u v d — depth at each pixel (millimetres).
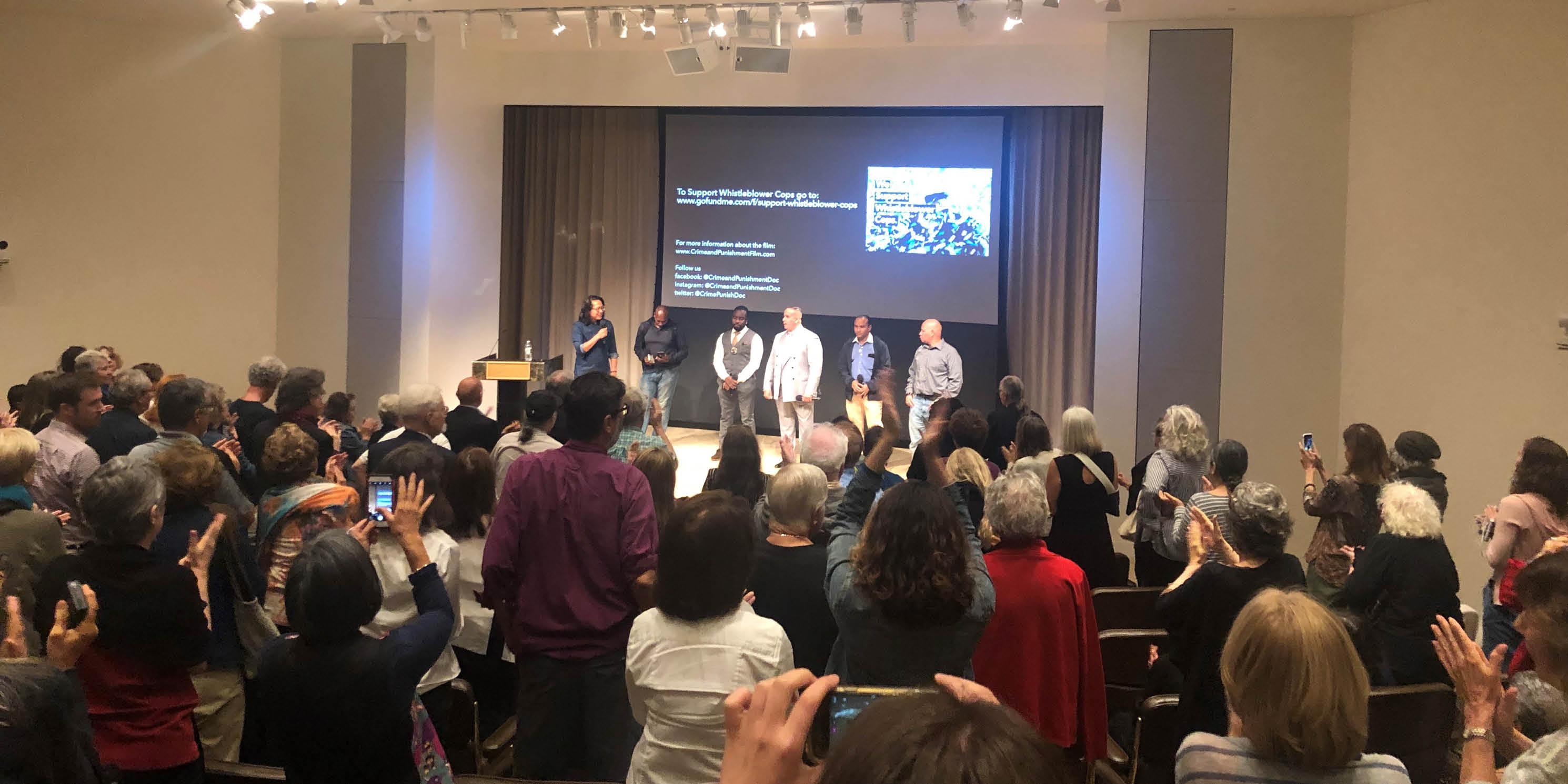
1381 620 3383
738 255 9742
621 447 4695
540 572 2828
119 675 2355
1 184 8328
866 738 690
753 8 7605
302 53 9000
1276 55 7168
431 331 9078
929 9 7691
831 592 2314
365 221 8930
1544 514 3703
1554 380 5641
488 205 9688
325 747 1979
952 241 9250
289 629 3137
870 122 9344
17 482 3201
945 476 2535
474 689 3482
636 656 2076
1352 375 7066
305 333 9102
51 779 1529
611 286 10047
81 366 5480
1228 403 7320
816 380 9172
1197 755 1565
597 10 7965
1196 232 7332
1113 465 4441
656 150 9875
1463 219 6215
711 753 2014
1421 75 6516
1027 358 9281
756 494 3803
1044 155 9047
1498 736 1809
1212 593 2746
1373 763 1529
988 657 2703
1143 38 7387
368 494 2727
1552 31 5676
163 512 2525
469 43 9266
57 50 8438
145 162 8734
